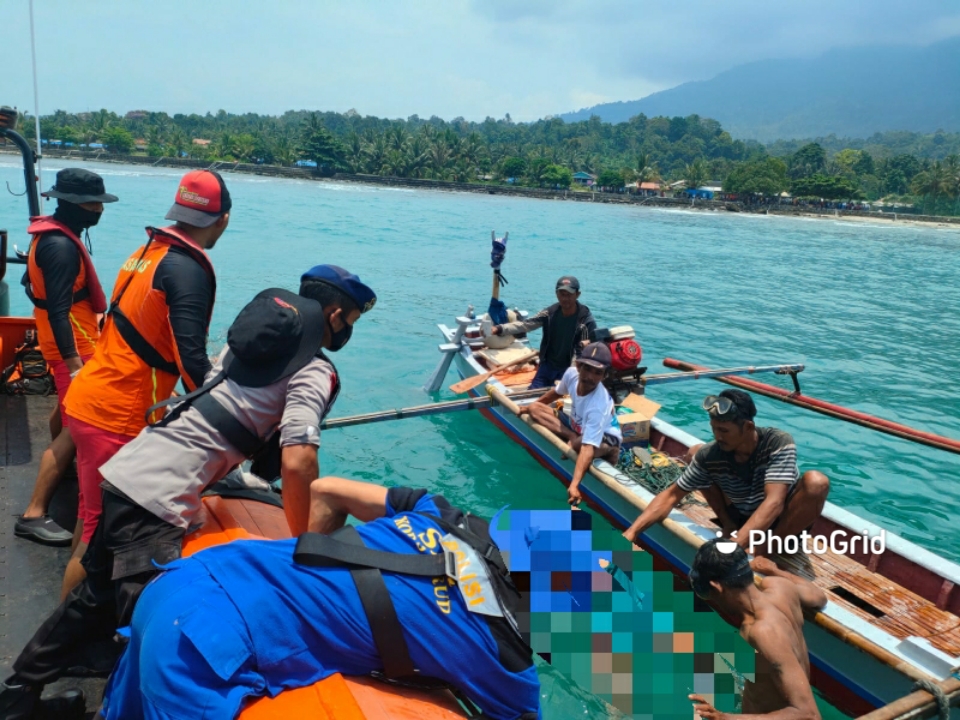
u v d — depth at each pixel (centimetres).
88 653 249
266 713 166
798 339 1606
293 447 230
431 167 12575
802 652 332
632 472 619
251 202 5044
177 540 231
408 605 179
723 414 447
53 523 352
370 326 1419
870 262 3831
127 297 271
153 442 235
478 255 2758
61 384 368
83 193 354
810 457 874
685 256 3372
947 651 413
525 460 785
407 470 750
